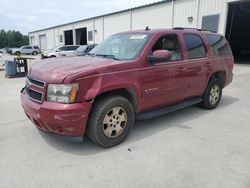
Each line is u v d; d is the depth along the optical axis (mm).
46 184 2727
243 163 3184
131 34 4613
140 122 4746
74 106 3145
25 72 11828
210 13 16469
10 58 30812
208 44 5348
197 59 4957
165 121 4828
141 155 3395
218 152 3488
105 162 3207
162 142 3826
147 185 2709
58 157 3338
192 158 3307
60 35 41219
